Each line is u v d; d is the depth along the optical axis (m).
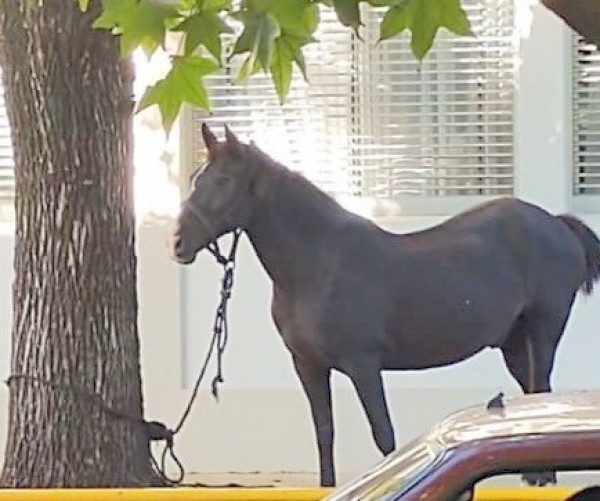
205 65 6.05
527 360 11.33
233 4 5.84
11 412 10.43
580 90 15.09
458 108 15.19
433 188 15.27
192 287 14.88
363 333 10.10
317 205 10.10
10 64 10.21
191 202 9.84
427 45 5.42
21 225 10.36
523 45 14.90
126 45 5.77
